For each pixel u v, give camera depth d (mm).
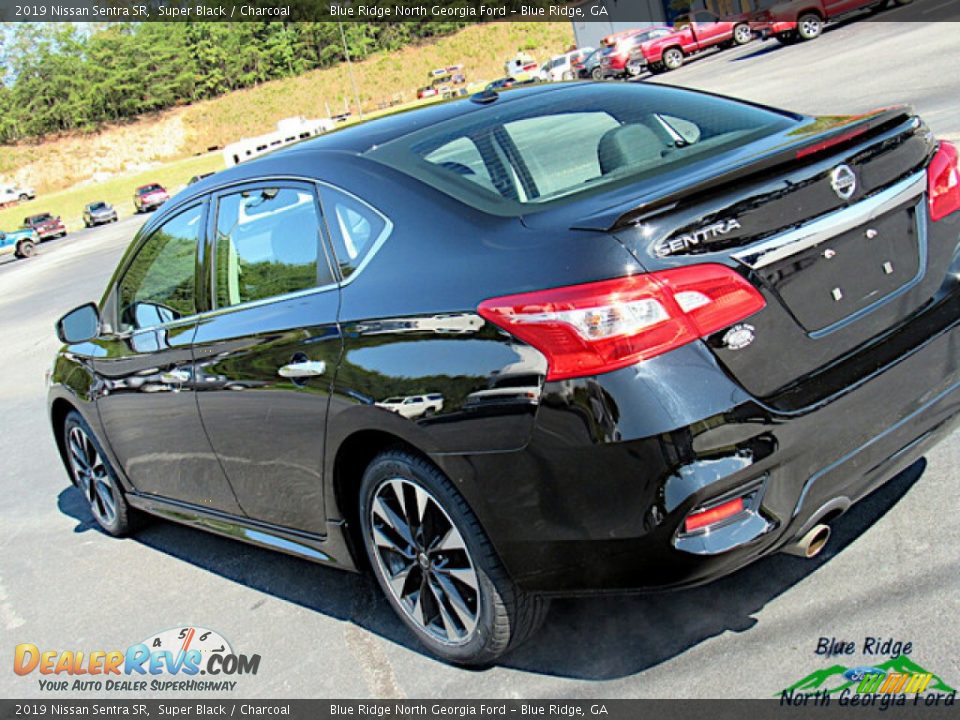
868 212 2627
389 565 3084
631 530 2367
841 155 2602
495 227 2660
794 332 2447
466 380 2547
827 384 2465
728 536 2338
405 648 3234
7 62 125000
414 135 3221
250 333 3312
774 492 2383
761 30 27469
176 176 82750
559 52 124438
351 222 3033
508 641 2803
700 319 2322
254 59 138500
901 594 2801
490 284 2516
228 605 3896
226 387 3451
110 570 4562
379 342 2787
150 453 4223
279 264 3305
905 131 2824
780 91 16500
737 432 2312
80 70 126688
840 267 2568
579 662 2885
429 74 125438
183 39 136125
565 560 2533
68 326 4379
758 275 2400
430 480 2756
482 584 2738
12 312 17500
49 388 4945
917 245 2781
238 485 3697
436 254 2736
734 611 2939
